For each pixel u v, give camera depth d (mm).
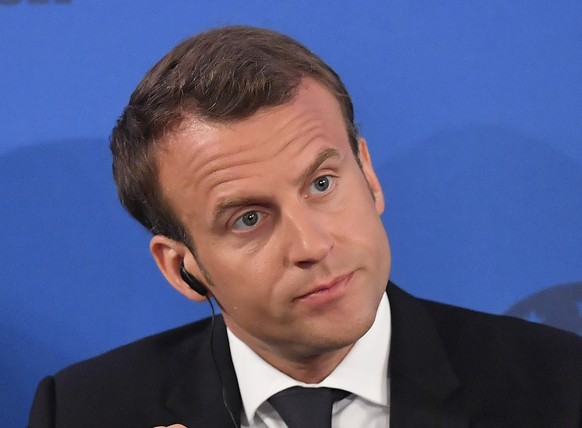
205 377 4051
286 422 3660
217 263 3264
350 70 4945
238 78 3076
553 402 3639
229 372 3916
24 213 5051
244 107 3041
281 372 3713
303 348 3344
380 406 3701
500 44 4891
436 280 4965
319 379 3666
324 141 3105
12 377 5098
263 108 3057
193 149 3127
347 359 3676
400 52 4926
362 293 3189
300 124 3080
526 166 4906
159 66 3418
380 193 3650
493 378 3734
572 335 3936
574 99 4875
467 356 3828
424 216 4961
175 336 4457
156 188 3359
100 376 4332
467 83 4910
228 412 3877
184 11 4965
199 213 3209
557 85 4879
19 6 4969
